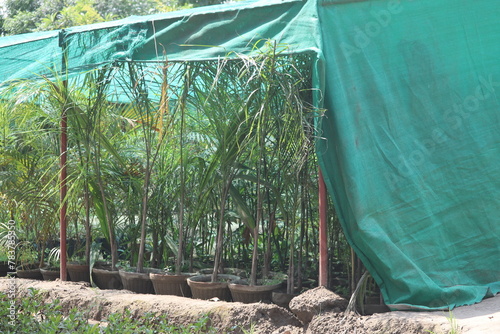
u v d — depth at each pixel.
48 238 6.94
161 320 4.77
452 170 4.86
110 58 5.46
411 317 4.20
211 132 5.36
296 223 5.42
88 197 6.32
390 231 4.57
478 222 4.93
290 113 4.66
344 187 4.54
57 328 4.03
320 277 4.77
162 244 6.51
